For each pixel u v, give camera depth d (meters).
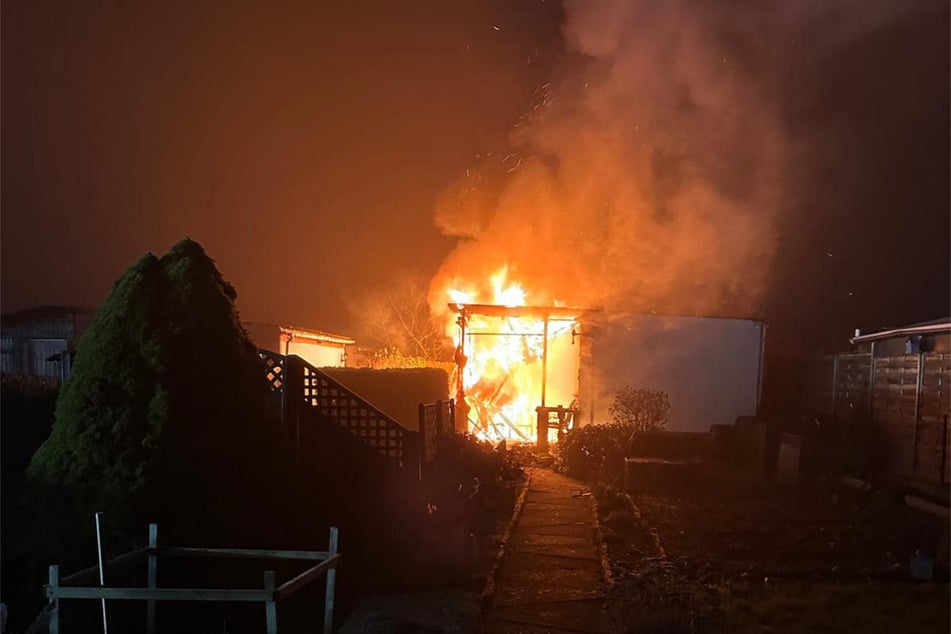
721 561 7.93
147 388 6.36
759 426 13.27
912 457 12.05
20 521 6.30
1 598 5.80
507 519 9.61
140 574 5.72
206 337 6.75
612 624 6.00
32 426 9.23
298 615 6.22
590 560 7.94
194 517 6.21
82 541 5.88
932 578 7.36
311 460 8.81
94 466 6.08
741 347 16.39
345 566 6.95
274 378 8.87
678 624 5.84
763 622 6.14
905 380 12.41
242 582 6.33
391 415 12.20
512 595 6.84
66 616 5.34
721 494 11.47
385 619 5.87
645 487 11.90
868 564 7.85
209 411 6.67
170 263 6.87
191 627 5.85
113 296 6.64
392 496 8.36
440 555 7.34
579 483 12.53
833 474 12.12
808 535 9.05
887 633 5.94
